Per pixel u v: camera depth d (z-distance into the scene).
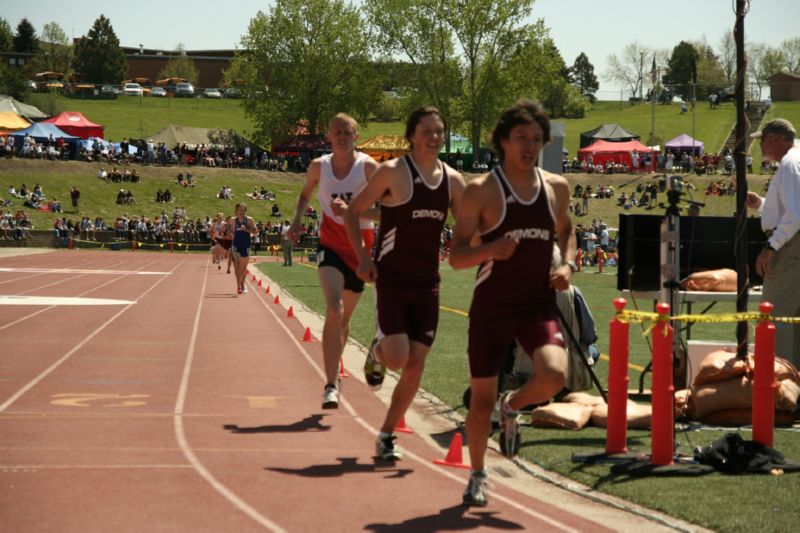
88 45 142.62
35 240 54.22
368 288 25.78
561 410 7.24
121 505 4.71
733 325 16.11
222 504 4.80
